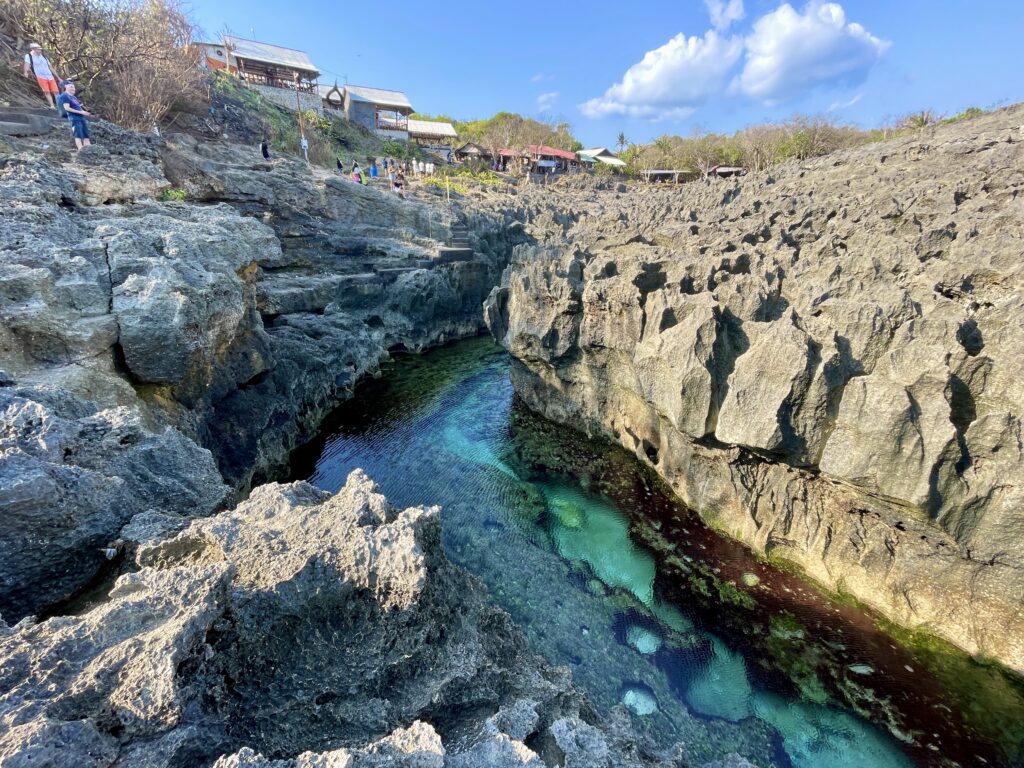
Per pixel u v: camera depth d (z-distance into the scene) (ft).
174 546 21.17
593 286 65.31
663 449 62.49
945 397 34.99
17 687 13.08
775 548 49.42
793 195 106.73
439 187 175.32
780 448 42.55
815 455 41.78
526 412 85.97
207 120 124.67
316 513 23.18
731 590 47.11
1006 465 33.53
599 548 53.16
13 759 10.86
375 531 21.71
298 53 218.38
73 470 21.97
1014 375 34.55
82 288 36.83
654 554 51.98
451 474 66.95
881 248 55.16
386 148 221.05
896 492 36.52
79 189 53.62
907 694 37.29
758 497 49.70
